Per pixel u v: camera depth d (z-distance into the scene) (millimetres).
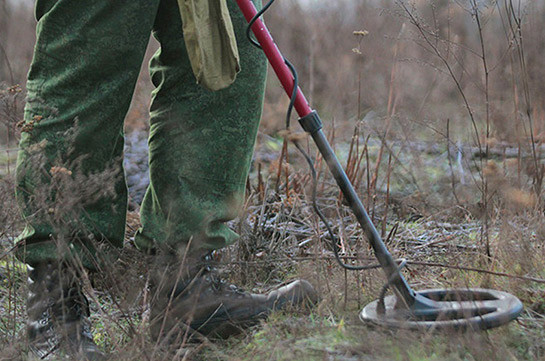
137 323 4285
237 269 5277
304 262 5168
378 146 8430
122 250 4738
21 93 4258
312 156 7836
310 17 13078
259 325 4277
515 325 3963
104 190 3891
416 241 5785
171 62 4121
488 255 5145
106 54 3850
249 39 3967
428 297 4066
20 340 3854
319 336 3900
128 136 8828
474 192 6266
